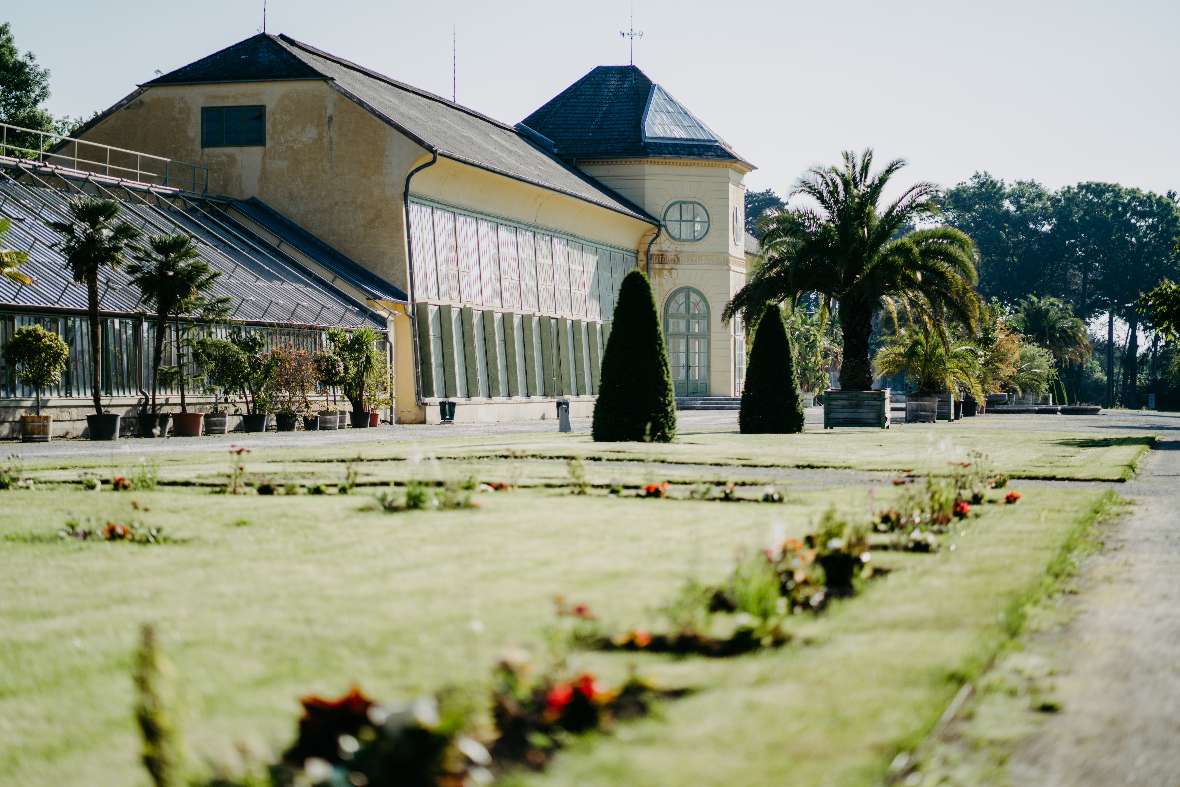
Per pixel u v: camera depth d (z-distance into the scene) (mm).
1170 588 7910
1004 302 117188
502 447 23641
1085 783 4277
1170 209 114000
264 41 46375
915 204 38688
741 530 10297
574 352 59062
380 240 44750
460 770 3746
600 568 8156
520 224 53844
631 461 19953
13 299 28969
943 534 10062
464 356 48719
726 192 67938
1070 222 114938
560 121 69312
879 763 4184
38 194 35219
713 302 67812
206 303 33281
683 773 4090
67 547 9234
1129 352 115438
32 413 29266
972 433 33500
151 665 3842
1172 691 5410
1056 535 10023
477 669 5367
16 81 59594
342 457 20344
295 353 36469
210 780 3885
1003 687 5387
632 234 65938
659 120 68750
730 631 6012
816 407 73562
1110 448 25172
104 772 4195
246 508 12023
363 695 4277
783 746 4352
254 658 5602
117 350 32094
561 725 4512
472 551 8984
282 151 45531
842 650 5746
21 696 5082
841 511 11891
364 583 7574
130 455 21641
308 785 3727
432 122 51438
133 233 30125
